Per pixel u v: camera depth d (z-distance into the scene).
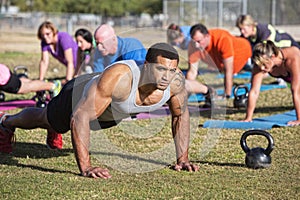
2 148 6.50
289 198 4.78
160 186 5.11
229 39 10.68
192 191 4.96
